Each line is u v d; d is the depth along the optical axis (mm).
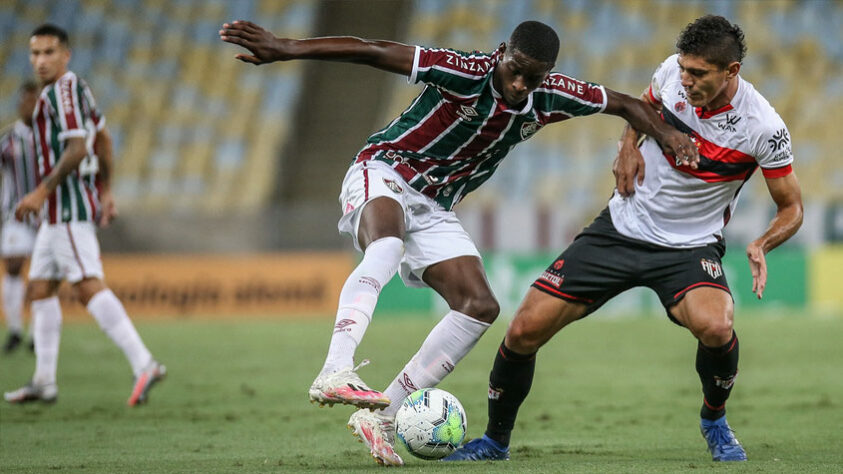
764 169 15938
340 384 13578
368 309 14570
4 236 37031
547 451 17297
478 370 31625
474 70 15117
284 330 46688
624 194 16422
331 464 15539
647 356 35625
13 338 37781
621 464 15219
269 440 18766
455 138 15781
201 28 77562
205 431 20031
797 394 25750
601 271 16188
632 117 16109
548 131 68312
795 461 15641
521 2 76875
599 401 24594
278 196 68688
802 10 74000
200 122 71062
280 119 71438
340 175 72188
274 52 14555
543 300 16125
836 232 54062
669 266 16062
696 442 18422
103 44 75750
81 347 40094
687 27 15016
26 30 75625
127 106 71688
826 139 67000
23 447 17906
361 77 78812
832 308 53875
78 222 23969
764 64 71250
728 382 15781
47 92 23438
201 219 54938
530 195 64750
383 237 15141
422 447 15344
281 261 54812
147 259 55000
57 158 23703
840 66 71000
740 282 54062
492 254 53656
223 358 35469
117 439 18938
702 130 15867
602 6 76000
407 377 15797
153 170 67938
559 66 72312
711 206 16281
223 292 54750
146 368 23609
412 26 76625
